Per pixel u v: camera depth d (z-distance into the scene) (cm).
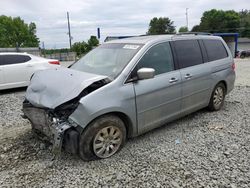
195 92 489
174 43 463
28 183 313
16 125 524
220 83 567
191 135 448
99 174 329
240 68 1752
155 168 340
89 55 479
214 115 555
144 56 405
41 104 348
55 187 305
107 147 367
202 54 517
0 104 714
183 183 306
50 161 364
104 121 353
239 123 506
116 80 366
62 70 411
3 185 310
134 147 404
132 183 309
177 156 371
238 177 315
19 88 989
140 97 387
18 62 937
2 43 7319
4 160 370
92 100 337
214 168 337
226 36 4000
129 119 381
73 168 344
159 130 473
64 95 335
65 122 335
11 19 7531
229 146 401
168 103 433
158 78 414
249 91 830
